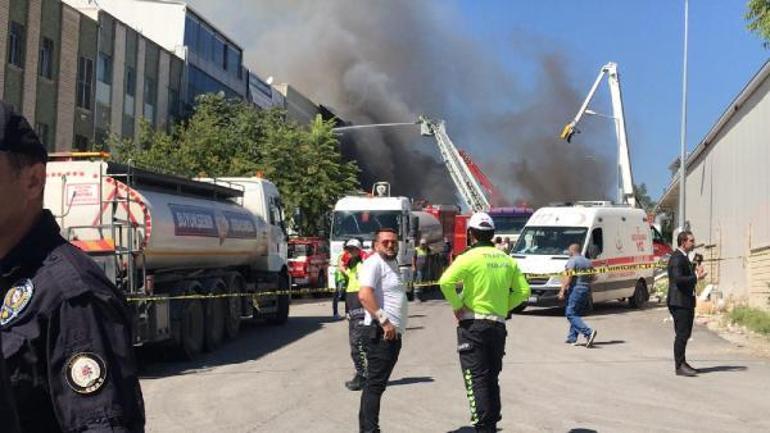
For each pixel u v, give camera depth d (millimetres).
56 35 26156
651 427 7457
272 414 8156
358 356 9570
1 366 1541
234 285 15023
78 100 27594
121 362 1922
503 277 6266
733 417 7898
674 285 10461
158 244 11484
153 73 33031
